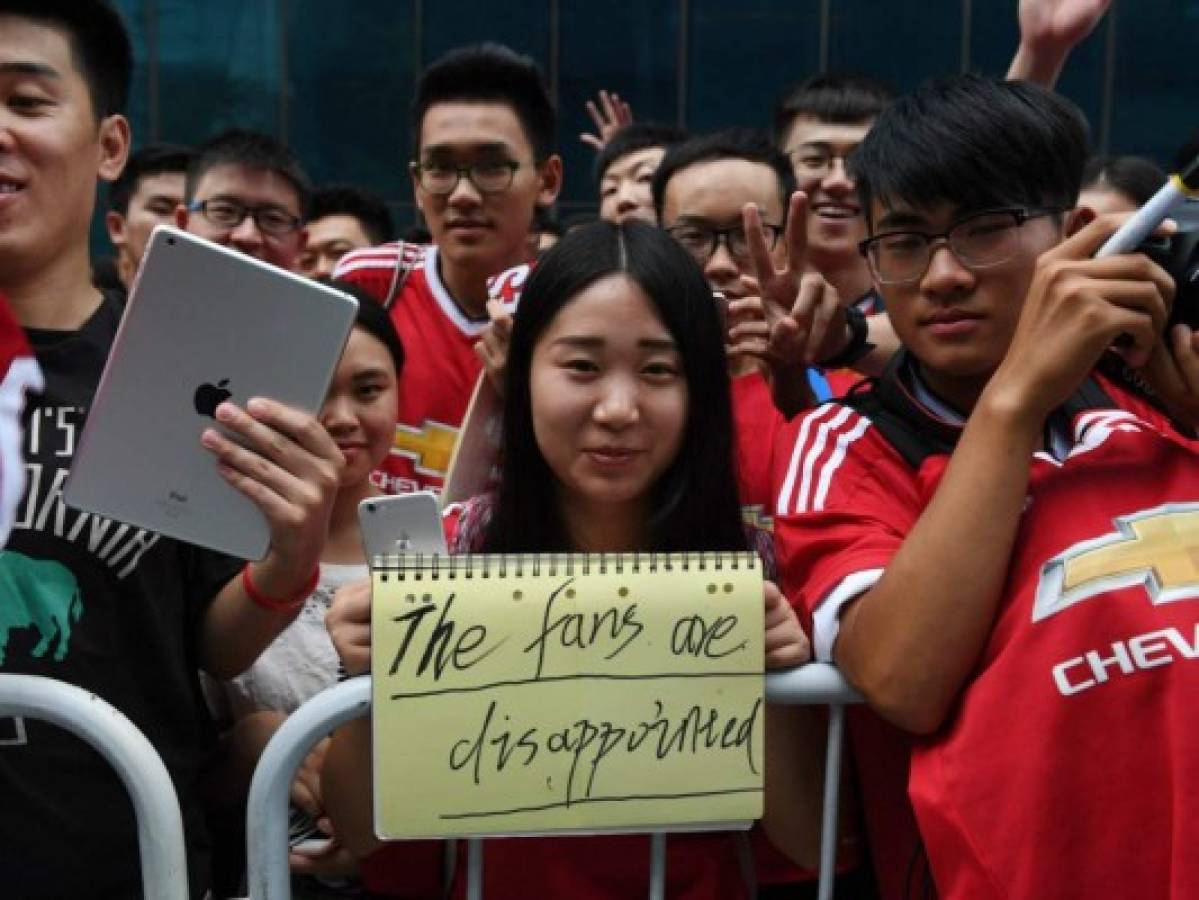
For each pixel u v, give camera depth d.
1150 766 1.31
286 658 2.14
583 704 1.38
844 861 1.66
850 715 1.62
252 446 1.47
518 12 9.59
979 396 1.60
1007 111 1.57
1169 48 9.46
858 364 2.41
